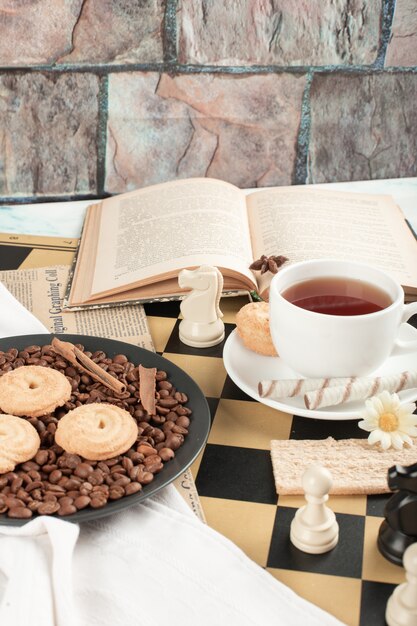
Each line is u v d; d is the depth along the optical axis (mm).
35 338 789
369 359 724
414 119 1489
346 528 647
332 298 755
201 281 816
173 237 933
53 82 1347
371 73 1435
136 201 1031
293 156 1490
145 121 1410
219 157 1471
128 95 1381
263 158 1484
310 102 1444
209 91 1403
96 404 700
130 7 1305
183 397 720
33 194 1446
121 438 670
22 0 1268
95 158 1430
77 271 931
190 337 833
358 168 1524
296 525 636
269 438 725
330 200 1036
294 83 1421
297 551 632
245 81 1404
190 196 1017
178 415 705
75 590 595
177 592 590
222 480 687
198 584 593
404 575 616
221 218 969
